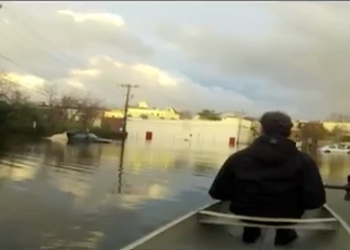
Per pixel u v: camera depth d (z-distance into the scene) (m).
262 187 2.97
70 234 5.56
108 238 5.39
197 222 3.17
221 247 3.10
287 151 2.99
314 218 3.30
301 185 2.98
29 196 8.02
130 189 8.90
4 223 5.98
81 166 11.23
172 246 3.11
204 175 9.05
